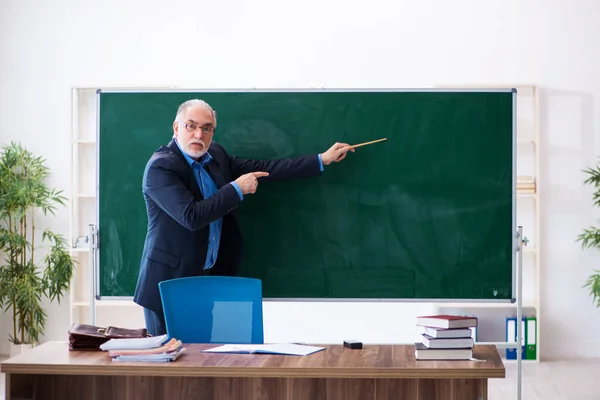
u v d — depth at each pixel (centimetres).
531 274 738
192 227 461
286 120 525
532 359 717
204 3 746
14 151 723
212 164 496
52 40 751
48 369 338
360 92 522
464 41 737
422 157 519
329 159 515
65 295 754
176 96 530
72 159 728
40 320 714
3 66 752
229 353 364
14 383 344
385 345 383
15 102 753
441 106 520
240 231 521
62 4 749
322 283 521
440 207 519
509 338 712
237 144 526
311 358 353
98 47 749
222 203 467
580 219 735
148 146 530
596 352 736
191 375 337
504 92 518
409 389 352
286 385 354
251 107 526
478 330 730
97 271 535
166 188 465
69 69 750
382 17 741
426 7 738
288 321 750
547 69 734
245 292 436
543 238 738
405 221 520
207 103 520
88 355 357
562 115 734
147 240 487
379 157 521
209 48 747
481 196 518
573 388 623
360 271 521
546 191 736
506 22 735
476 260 518
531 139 732
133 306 745
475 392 349
